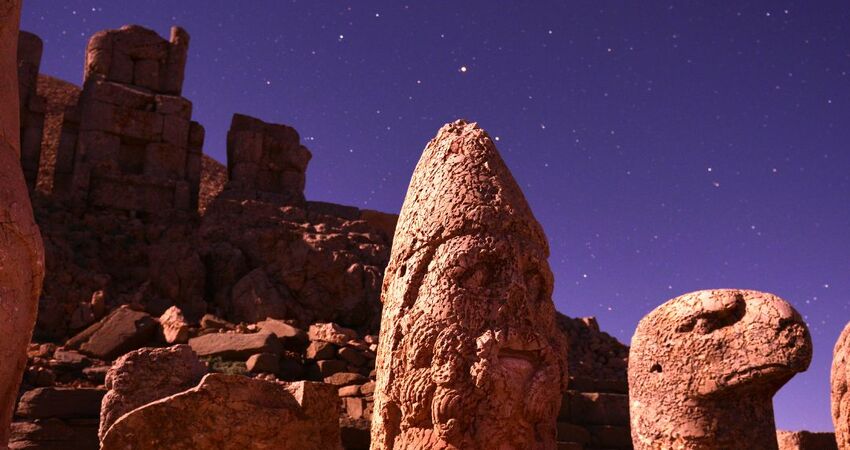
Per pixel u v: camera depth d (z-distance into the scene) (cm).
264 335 1022
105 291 1254
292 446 487
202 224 1523
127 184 1594
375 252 1508
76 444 736
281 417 486
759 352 411
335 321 1354
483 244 333
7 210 248
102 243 1420
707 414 422
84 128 1633
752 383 414
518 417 315
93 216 1508
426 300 328
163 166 1666
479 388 311
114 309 1159
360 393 949
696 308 432
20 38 1709
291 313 1318
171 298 1299
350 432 802
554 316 351
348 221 1631
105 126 1631
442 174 354
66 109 1691
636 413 448
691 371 427
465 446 307
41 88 2816
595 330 1538
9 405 251
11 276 246
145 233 1503
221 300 1327
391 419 333
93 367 943
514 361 322
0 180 250
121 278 1369
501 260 335
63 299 1191
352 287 1382
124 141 1670
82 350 1003
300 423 493
